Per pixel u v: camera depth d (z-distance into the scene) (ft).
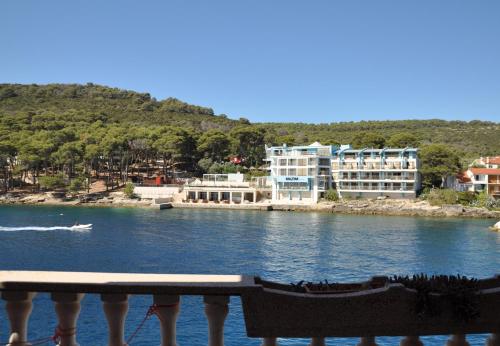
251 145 593.42
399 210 401.90
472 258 192.75
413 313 21.54
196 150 573.33
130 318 93.15
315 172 450.71
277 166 469.98
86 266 173.68
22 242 231.09
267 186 481.46
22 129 597.52
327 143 554.46
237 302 101.76
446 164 440.45
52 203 470.80
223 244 228.84
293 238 251.80
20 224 309.22
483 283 24.97
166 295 20.48
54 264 177.06
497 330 22.17
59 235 258.16
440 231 285.02
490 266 176.45
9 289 20.29
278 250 211.00
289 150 479.82
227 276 22.58
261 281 22.80
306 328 20.98
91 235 258.98
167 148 525.75
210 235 263.08
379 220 356.38
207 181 494.18
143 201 472.44
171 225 313.12
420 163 457.27
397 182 438.81
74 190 484.33
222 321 20.54
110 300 20.52
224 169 544.21
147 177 557.33
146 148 540.11
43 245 222.28
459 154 642.63
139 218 358.84
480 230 290.97
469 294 21.61
